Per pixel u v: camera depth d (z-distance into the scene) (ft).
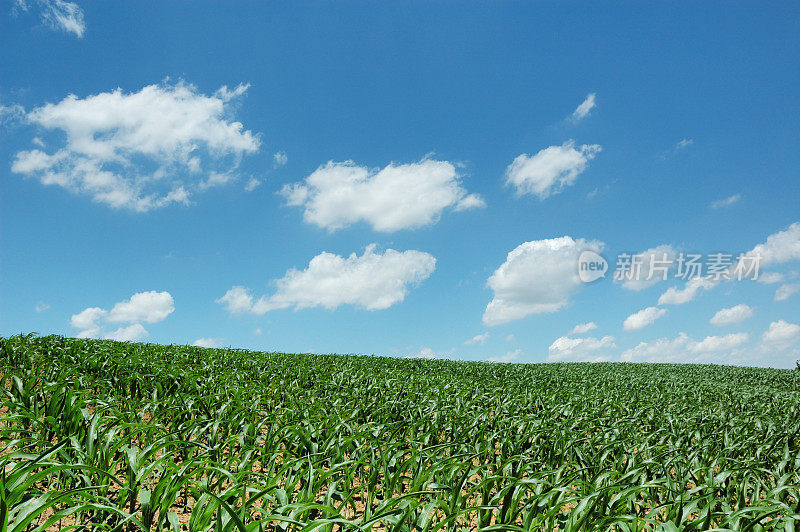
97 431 12.96
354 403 25.89
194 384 24.12
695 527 10.61
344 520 8.52
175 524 8.52
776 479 15.69
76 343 34.32
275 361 42.60
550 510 10.34
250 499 9.64
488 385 43.01
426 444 18.28
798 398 46.96
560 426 22.48
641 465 14.75
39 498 8.18
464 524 12.87
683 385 56.65
